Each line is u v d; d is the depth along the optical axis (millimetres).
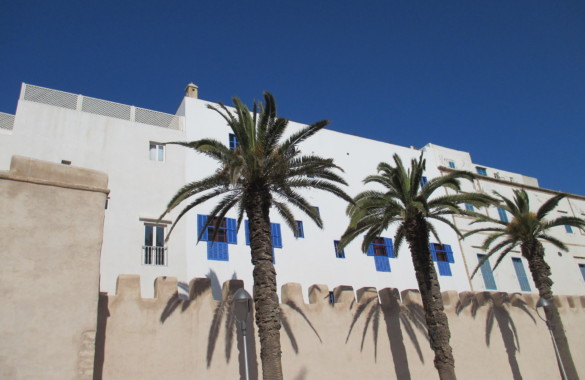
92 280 13430
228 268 22172
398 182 20391
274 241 24281
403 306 21875
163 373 15359
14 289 12406
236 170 14734
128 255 20250
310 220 26172
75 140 21328
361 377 19297
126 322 15375
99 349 14586
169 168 23078
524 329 25266
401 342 20969
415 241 20422
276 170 16594
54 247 13273
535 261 24922
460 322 23266
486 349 23375
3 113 21219
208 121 25469
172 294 16562
